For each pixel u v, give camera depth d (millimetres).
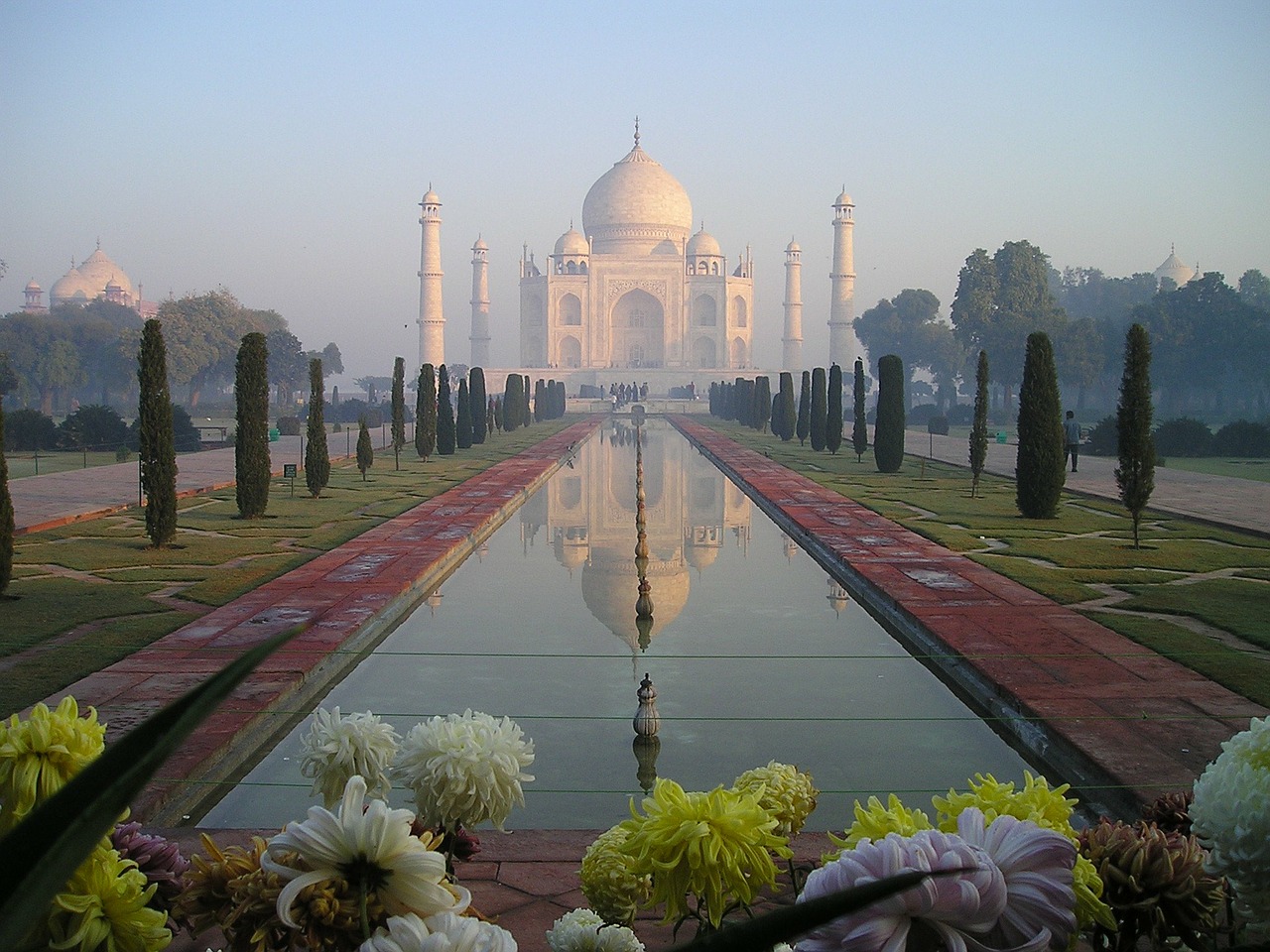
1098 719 8352
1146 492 17172
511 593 14977
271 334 79250
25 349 73438
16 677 9438
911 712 9594
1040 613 12312
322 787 4070
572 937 3303
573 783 7812
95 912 2590
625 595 14852
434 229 89188
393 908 2480
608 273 89250
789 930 1224
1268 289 90500
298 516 21125
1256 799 3104
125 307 106375
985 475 30828
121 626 11500
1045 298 70125
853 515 21703
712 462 37938
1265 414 69562
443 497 24406
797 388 95000
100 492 24359
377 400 98938
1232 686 9227
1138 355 17172
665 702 9852
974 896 2113
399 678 10641
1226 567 15484
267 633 11156
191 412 73375
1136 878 3318
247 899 2805
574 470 34344
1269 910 3178
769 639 12273
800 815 4535
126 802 1045
